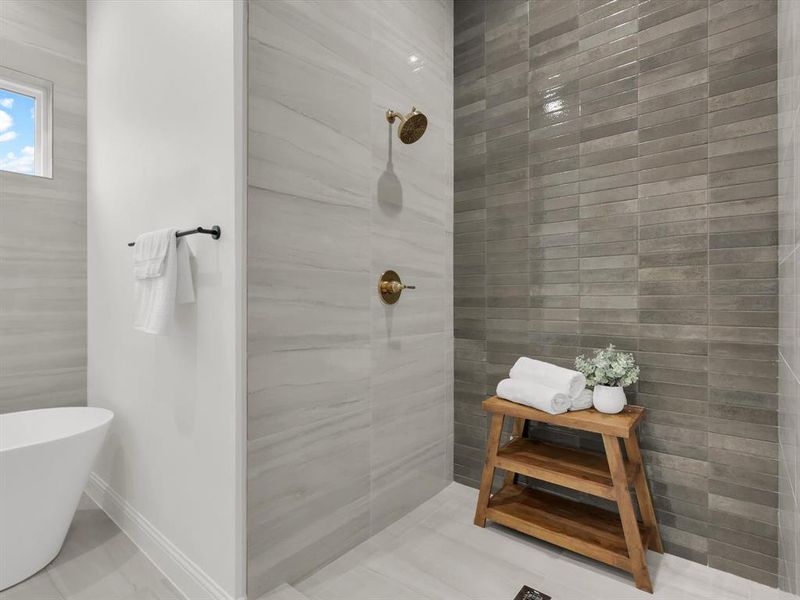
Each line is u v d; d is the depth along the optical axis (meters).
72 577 1.59
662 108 1.76
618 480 1.55
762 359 1.56
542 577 1.62
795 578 1.21
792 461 1.25
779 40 1.46
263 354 1.46
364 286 1.87
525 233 2.16
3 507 1.46
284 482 1.54
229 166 1.38
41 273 2.21
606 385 1.76
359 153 1.84
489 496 1.95
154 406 1.76
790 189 1.28
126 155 1.97
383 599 1.51
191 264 1.56
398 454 2.05
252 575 1.43
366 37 1.87
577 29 1.98
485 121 2.29
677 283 1.74
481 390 2.33
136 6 1.88
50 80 2.22
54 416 2.03
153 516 1.74
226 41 1.39
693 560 1.71
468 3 2.36
